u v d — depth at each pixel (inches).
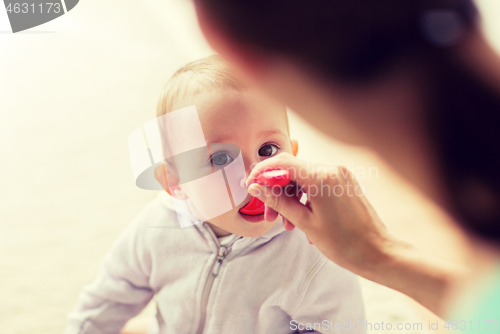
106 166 90.9
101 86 114.0
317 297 32.9
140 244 36.4
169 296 35.7
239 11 15.4
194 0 16.0
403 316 51.1
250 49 15.9
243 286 33.5
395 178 18.2
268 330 34.3
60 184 85.6
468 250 18.2
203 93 29.6
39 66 124.5
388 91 15.7
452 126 15.8
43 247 68.2
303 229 25.2
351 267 23.9
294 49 15.4
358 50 15.2
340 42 15.1
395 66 15.4
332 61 15.4
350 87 15.7
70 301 57.5
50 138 101.5
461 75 15.4
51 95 115.3
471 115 15.6
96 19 132.1
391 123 16.2
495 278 17.7
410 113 15.9
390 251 22.6
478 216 16.8
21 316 55.0
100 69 119.6
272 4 15.2
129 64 116.1
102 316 37.6
